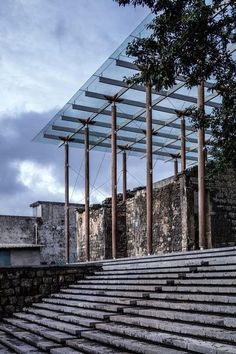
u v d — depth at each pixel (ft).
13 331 31.73
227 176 62.44
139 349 19.13
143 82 28.27
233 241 61.52
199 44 26.03
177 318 21.89
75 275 43.78
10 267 41.32
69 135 86.74
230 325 18.26
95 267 44.88
